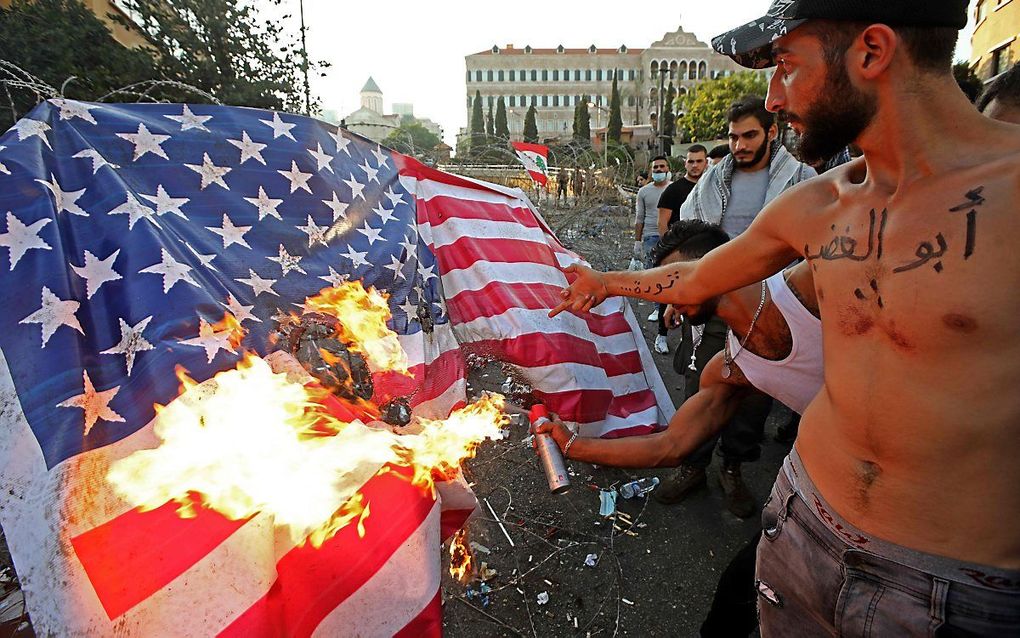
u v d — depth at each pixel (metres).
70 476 1.29
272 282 2.07
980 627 1.04
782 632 1.46
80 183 1.73
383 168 2.99
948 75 0.99
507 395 3.99
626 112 72.69
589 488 3.36
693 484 3.21
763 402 2.95
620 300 3.60
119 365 1.50
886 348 1.07
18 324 1.40
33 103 4.01
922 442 1.03
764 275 1.52
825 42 1.02
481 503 3.18
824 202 1.25
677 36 68.38
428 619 1.69
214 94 5.80
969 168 0.97
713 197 3.87
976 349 0.96
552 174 13.66
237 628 1.32
